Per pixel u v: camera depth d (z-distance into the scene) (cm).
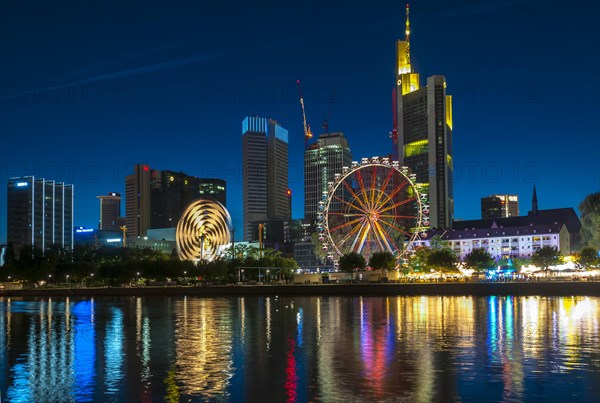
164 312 11244
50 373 4844
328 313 10244
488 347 5888
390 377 4497
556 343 6122
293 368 4897
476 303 12412
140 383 4422
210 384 4350
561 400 3828
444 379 4409
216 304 13762
